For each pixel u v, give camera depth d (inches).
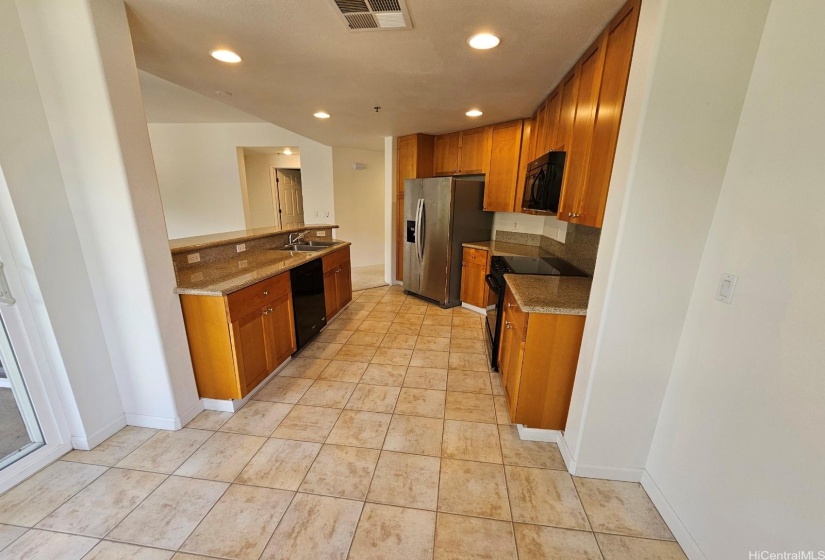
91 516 55.7
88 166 61.5
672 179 49.1
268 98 111.4
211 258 104.6
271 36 69.3
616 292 54.3
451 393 93.3
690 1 43.2
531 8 58.5
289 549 51.1
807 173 36.4
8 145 55.0
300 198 295.7
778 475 38.1
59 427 67.5
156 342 71.0
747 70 44.6
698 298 51.9
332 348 120.8
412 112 129.0
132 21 63.7
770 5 42.1
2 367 62.4
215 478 63.6
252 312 85.4
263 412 83.8
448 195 154.9
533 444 74.1
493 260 125.9
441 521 55.8
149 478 63.4
